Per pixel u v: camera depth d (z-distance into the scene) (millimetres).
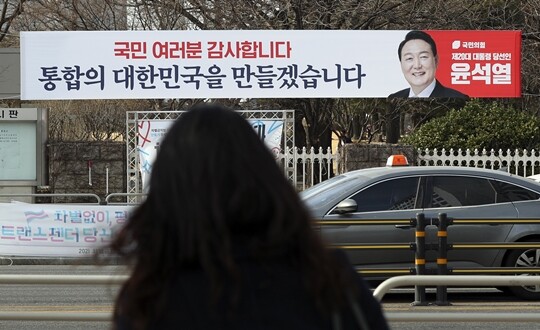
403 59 25719
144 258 3064
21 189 26562
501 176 14836
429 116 42875
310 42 25625
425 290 14320
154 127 26047
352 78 25688
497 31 25656
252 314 2949
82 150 27266
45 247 19891
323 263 3041
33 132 26547
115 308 3135
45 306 13930
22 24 37000
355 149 26438
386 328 3162
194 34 25547
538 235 14492
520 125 28688
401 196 14547
